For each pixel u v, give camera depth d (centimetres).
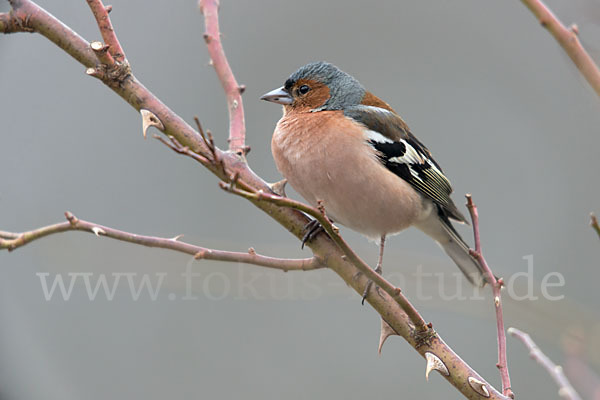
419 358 1077
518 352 1045
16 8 645
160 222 1139
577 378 557
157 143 1177
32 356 1002
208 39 735
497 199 1221
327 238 656
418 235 1173
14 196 1132
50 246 896
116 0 1266
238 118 710
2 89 1188
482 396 555
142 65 1232
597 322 775
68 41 650
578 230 1182
